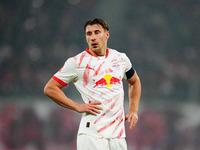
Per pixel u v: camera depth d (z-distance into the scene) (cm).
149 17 6225
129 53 5859
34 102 4006
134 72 1319
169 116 4078
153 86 5112
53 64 5528
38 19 5981
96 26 1199
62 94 1192
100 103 1162
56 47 5759
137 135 3891
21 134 3828
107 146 1160
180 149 3956
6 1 5962
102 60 1204
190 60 5922
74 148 3881
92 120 1164
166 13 6338
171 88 5100
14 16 5928
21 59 5522
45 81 5228
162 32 6153
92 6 6197
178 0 6431
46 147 3841
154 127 3966
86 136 1159
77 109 1172
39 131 3872
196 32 6269
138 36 6044
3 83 4988
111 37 6044
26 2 6022
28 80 5106
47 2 6084
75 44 5903
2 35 5759
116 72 1207
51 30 5938
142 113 4028
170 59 5831
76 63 1184
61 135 3888
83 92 1188
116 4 6259
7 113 3909
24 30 5862
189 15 6369
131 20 6188
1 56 5466
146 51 5881
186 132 4031
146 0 6338
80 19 6103
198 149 3978
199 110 4188
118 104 1187
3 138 3791
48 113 3956
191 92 5028
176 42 6131
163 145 3922
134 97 1333
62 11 6091
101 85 1177
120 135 1186
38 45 5788
